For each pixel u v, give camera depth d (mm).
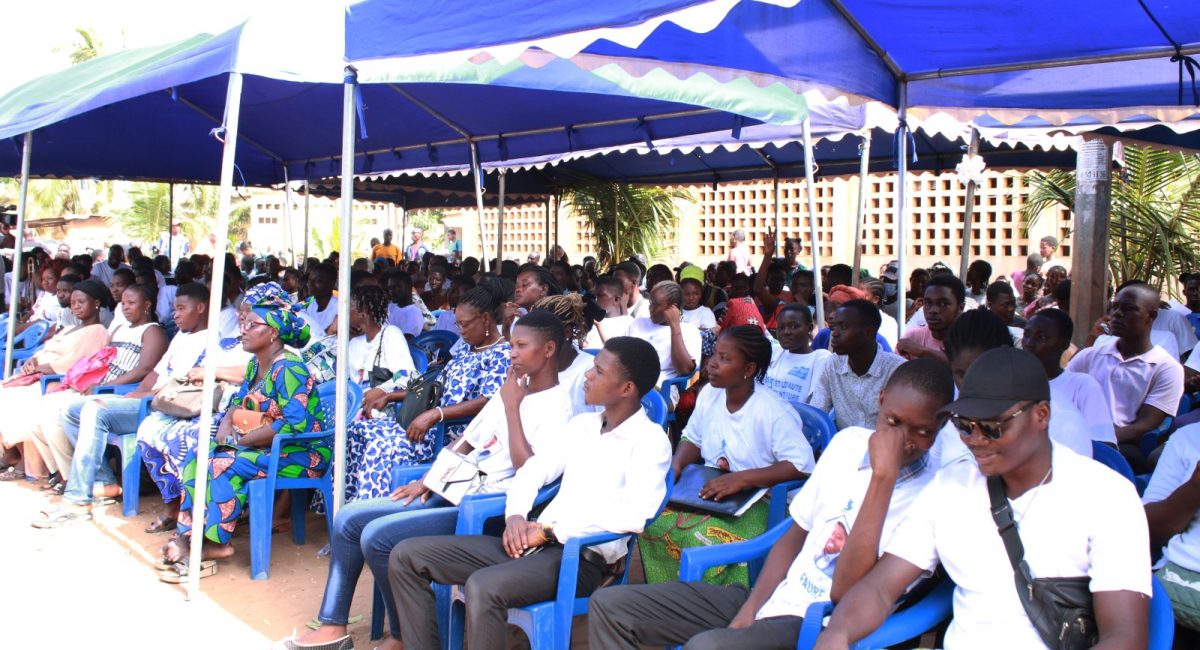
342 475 4297
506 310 5543
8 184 29234
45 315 9336
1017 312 9945
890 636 2434
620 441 3365
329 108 8312
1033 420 2264
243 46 4051
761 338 3803
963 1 4262
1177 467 2898
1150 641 2234
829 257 16469
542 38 3627
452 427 4770
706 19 3199
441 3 3920
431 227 28641
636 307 7430
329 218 25734
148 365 6254
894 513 2799
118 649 3832
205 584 4559
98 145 9969
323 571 4746
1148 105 5340
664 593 2928
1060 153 10477
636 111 7246
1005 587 2320
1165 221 10023
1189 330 6453
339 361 4281
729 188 17688
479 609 3096
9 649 3799
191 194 27531
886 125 6012
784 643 2594
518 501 3463
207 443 4359
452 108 7984
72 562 4840
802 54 4543
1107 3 4191
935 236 15289
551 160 9586
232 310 7027
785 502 3648
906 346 4371
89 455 5652
